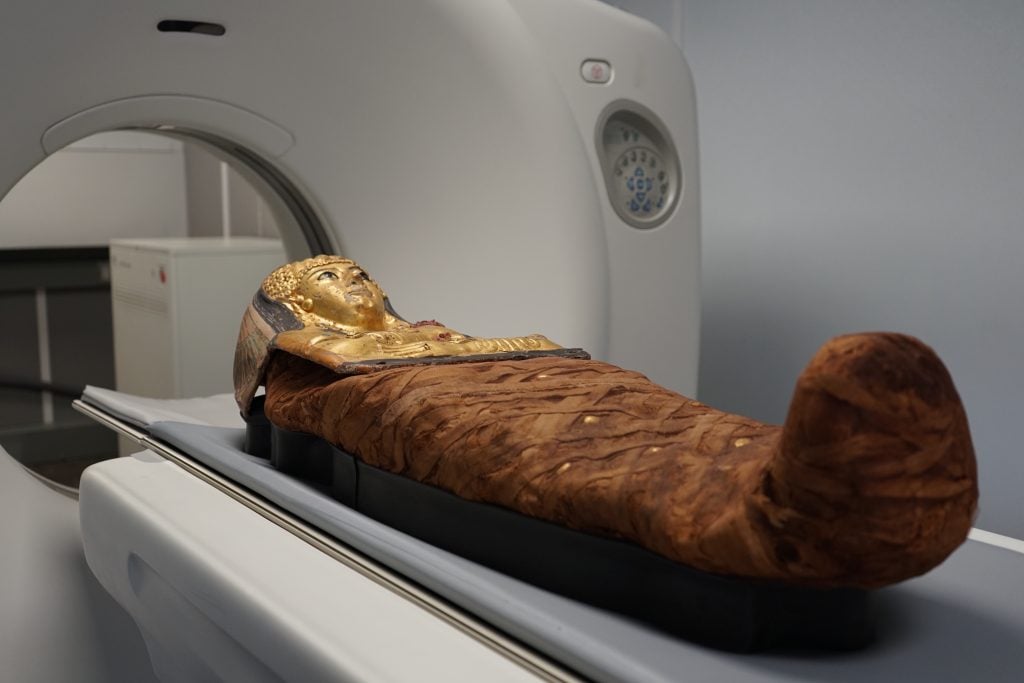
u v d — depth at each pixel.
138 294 3.13
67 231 3.94
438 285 1.65
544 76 1.72
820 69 2.22
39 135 1.42
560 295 1.68
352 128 1.64
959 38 1.96
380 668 0.65
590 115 1.78
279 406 0.98
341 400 0.88
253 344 1.07
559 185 1.69
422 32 1.62
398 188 1.67
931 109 2.02
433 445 0.79
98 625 1.31
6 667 1.23
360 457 0.89
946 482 0.54
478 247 1.66
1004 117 1.90
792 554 0.55
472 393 0.80
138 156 4.08
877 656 0.62
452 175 1.67
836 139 2.20
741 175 2.43
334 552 0.84
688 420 0.73
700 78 2.49
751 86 2.37
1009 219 1.91
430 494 0.81
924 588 0.75
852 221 2.19
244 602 0.78
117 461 1.16
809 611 0.62
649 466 0.66
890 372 0.53
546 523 0.71
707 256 2.54
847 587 0.59
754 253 2.41
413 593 0.75
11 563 1.28
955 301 2.01
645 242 1.85
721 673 0.58
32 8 1.36
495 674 0.64
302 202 1.74
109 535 1.05
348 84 1.61
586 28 1.81
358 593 0.77
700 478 0.62
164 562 0.91
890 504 0.53
